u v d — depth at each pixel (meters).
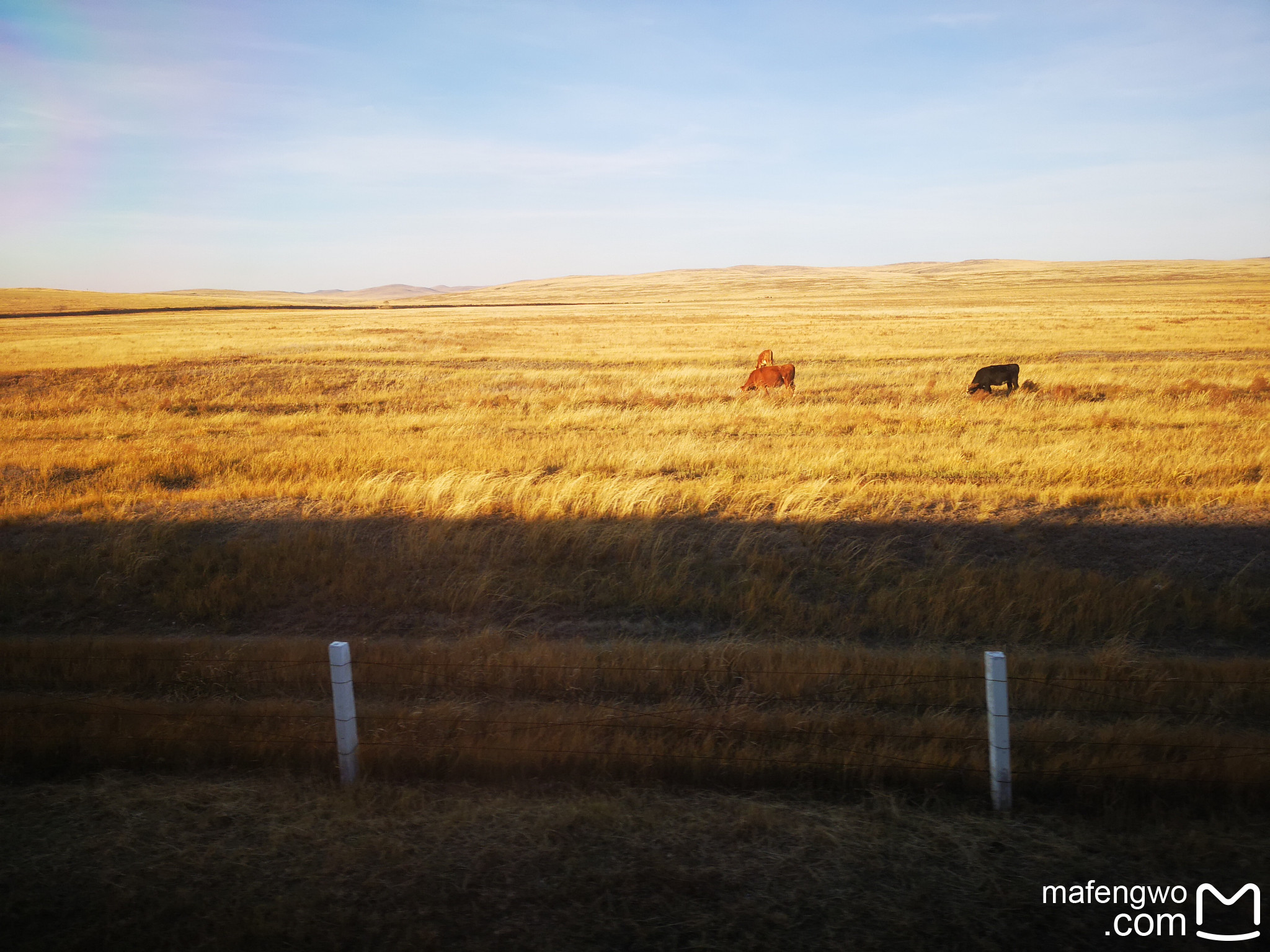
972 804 4.98
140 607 9.70
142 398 25.91
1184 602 8.94
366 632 8.91
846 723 5.90
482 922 3.89
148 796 5.10
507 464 14.97
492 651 7.72
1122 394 22.89
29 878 4.27
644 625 9.00
